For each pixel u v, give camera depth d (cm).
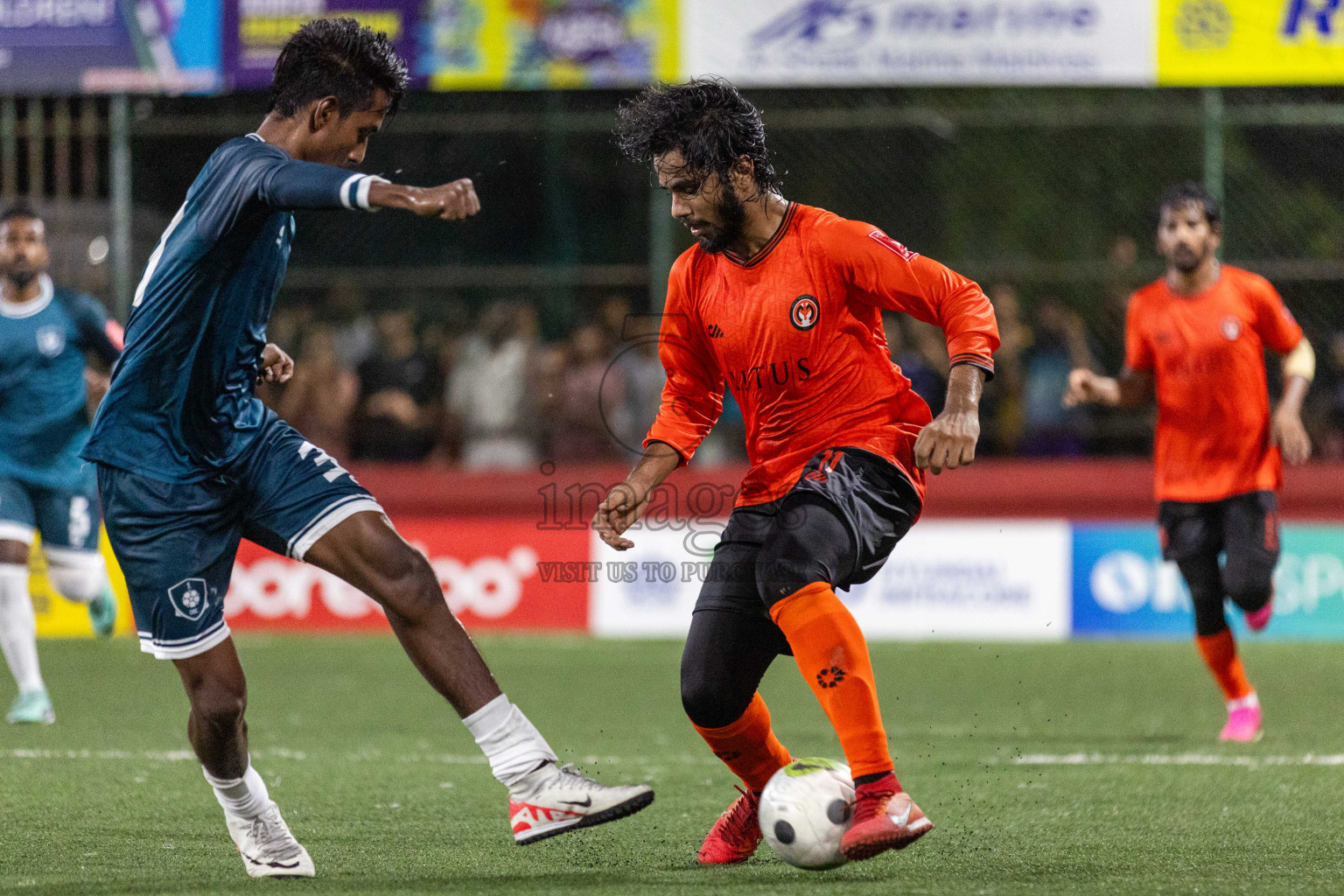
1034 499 4116
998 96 4928
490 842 1585
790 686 3194
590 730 2603
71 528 2683
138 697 2975
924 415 1435
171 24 3934
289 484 1329
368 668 3456
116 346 2692
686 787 1988
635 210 4703
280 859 1381
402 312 4406
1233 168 4828
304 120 1308
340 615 4141
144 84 3941
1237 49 3806
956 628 4019
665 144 1355
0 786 1952
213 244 1253
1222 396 2466
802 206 1407
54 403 2630
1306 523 4047
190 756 2234
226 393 1318
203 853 1512
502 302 4381
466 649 1307
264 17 3919
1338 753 2284
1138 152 4850
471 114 4706
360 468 4241
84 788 1933
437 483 4216
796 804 1325
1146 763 2180
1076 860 1456
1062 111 4625
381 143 4625
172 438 1310
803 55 3822
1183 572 2508
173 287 1273
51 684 3173
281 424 1376
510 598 4153
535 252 4678
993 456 4309
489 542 4166
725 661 1384
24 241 2578
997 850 1516
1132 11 3803
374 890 1322
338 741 2452
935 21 3809
